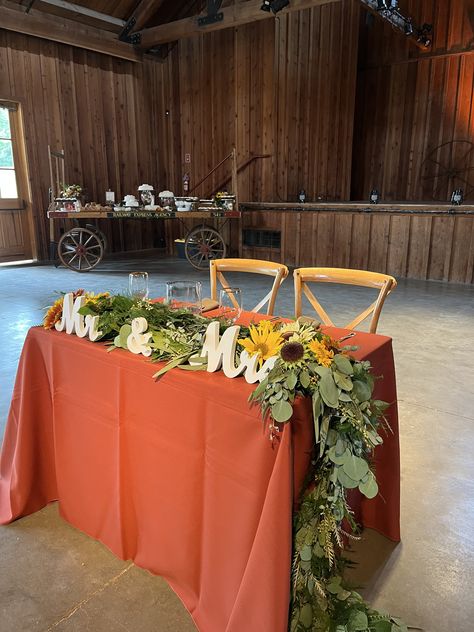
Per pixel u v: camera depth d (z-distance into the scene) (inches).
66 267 295.4
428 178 413.4
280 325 54.6
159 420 55.9
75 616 57.1
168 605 58.5
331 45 343.0
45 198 318.0
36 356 70.1
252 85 329.7
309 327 51.7
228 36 332.2
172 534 58.5
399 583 62.4
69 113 322.7
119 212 280.1
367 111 426.3
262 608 45.3
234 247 337.4
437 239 261.0
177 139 371.9
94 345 61.6
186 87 358.6
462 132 393.4
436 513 75.8
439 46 386.3
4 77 288.4
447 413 108.4
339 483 47.3
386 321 182.5
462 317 188.1
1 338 154.5
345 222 289.0
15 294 216.8
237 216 299.1
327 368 44.8
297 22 321.1
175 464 55.6
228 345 50.9
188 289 71.4
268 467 46.5
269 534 44.6
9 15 277.6
